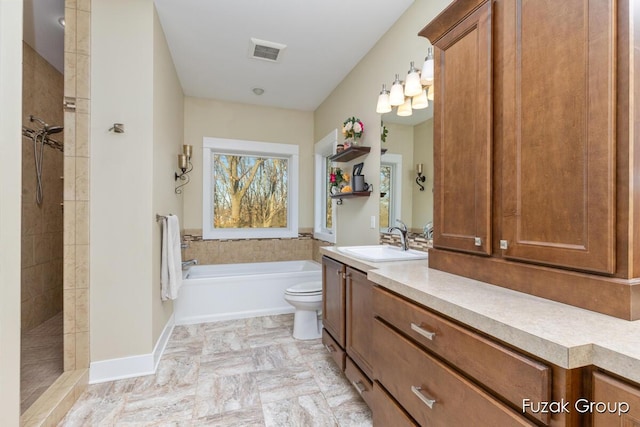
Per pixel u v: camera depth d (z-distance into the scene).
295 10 2.20
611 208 0.79
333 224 3.50
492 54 1.13
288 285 3.41
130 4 2.06
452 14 1.31
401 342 1.19
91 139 1.99
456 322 0.94
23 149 2.68
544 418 0.67
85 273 1.99
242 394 1.85
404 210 2.15
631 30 0.76
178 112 3.29
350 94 3.11
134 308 2.07
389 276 1.31
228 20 2.31
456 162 1.32
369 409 1.72
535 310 0.85
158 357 2.27
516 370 0.73
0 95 1.01
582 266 0.85
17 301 1.09
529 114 1.00
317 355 2.37
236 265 3.93
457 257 1.33
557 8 0.90
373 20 2.30
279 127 4.18
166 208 2.63
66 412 1.67
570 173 0.88
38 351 2.29
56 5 2.17
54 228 3.09
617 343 0.63
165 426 1.56
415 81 1.90
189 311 3.07
